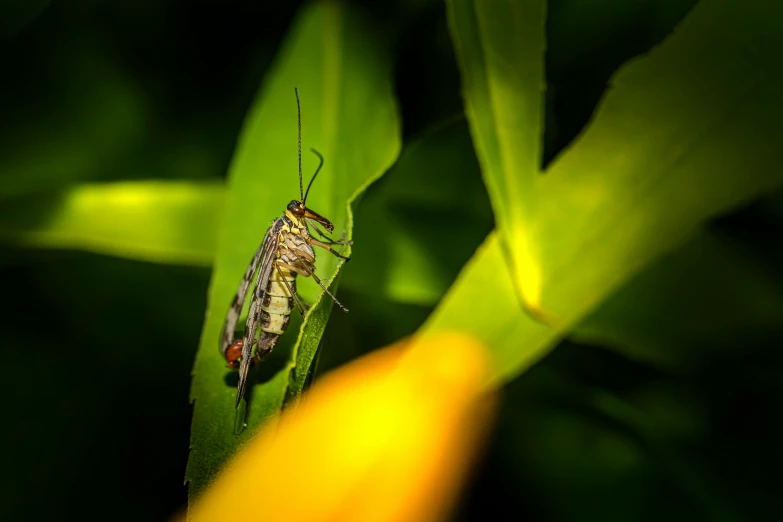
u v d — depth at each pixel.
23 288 0.17
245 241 0.15
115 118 0.17
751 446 0.16
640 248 0.14
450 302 0.14
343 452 0.14
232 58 0.17
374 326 0.16
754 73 0.14
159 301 0.17
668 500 0.16
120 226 0.15
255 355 0.14
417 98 0.16
